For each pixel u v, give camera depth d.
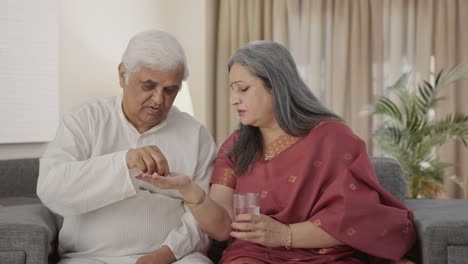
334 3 5.59
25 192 3.73
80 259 2.19
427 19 5.49
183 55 2.23
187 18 5.49
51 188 2.14
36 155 4.17
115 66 4.86
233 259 2.20
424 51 5.49
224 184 2.37
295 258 2.16
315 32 5.57
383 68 5.55
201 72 5.64
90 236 2.24
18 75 3.99
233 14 5.62
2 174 3.67
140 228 2.26
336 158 2.24
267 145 2.35
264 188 2.27
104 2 4.77
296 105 2.33
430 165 4.84
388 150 4.84
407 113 4.82
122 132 2.33
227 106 5.65
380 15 5.53
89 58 4.65
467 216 2.33
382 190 2.23
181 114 2.47
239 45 5.63
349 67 5.59
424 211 2.47
